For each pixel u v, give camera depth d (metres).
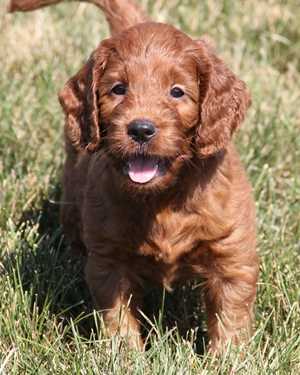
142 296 6.32
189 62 5.78
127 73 5.69
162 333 6.11
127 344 5.85
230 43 9.77
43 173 7.75
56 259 6.73
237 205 5.92
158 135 5.49
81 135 6.01
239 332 6.00
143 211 5.83
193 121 5.79
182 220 5.85
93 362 5.49
